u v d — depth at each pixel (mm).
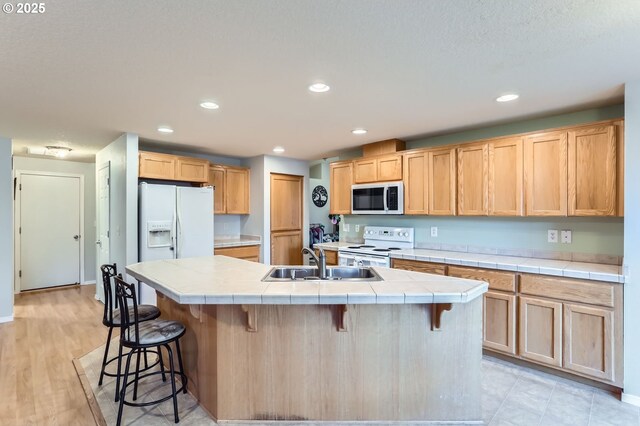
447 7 1532
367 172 4438
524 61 2090
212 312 2209
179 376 2686
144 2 1484
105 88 2502
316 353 2154
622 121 2590
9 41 1813
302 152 5172
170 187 4305
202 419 2205
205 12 1563
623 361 2379
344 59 2061
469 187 3492
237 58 2039
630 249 2363
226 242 5207
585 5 1517
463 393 2156
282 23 1660
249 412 2176
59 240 5867
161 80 2363
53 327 3924
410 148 4305
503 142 3252
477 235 3715
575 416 2219
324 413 2164
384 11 1562
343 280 2205
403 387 2156
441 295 1830
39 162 5656
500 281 2936
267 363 2162
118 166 4199
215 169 5168
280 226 5645
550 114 3186
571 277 2578
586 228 3029
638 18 1618
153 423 2152
